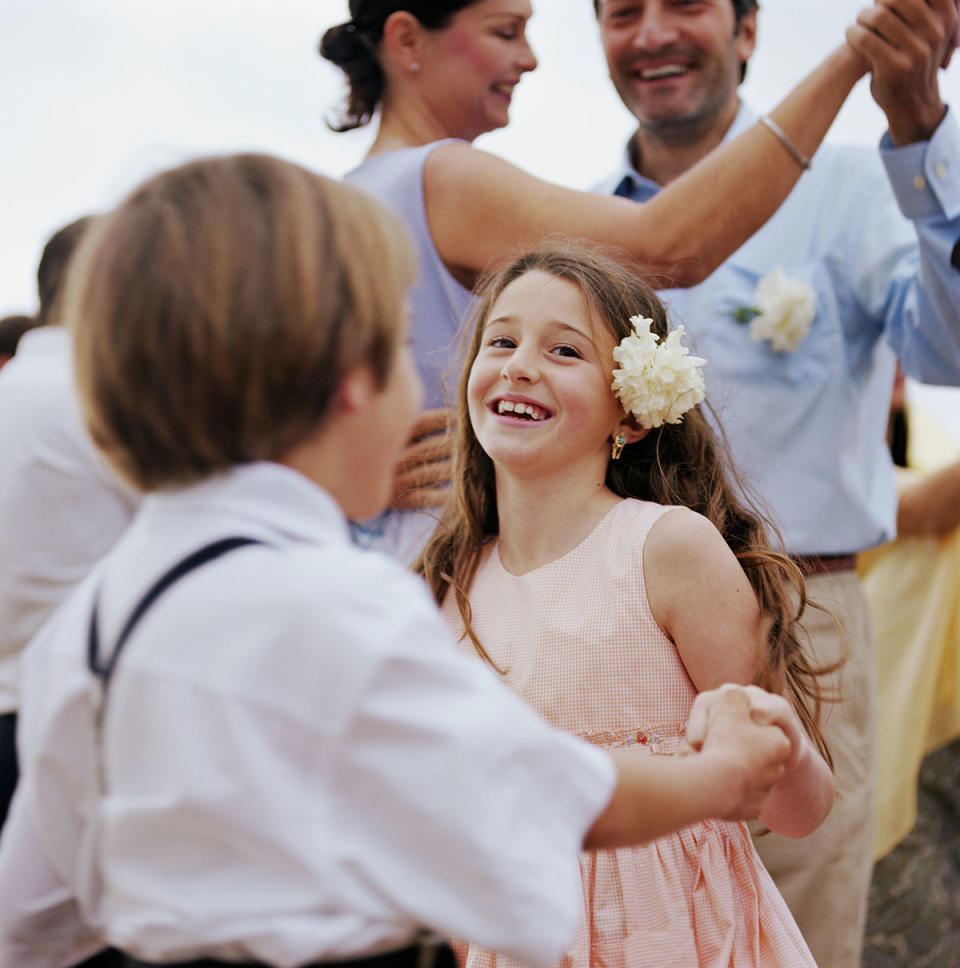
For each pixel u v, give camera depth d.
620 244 2.24
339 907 1.02
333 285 1.09
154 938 1.05
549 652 1.78
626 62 3.01
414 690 1.05
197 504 1.12
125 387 1.08
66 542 1.78
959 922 3.53
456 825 1.03
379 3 2.41
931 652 3.32
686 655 1.76
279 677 1.04
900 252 2.82
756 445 2.81
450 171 2.27
